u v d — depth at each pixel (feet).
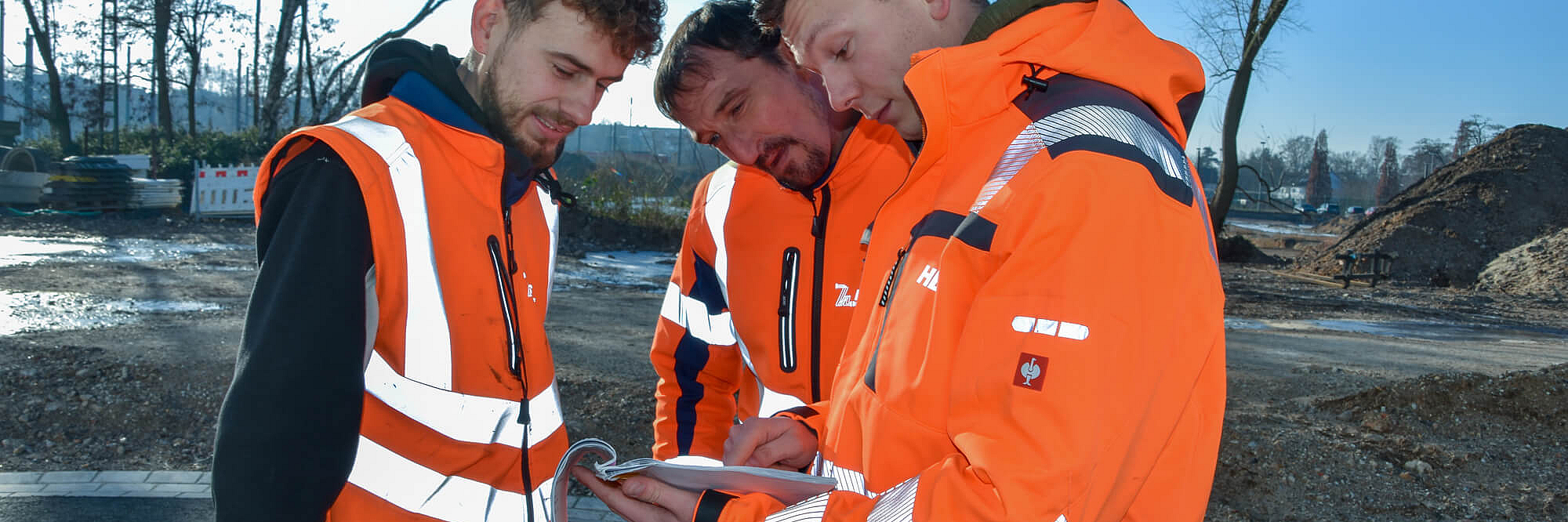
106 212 57.26
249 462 3.84
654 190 61.26
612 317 28.22
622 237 55.42
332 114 69.41
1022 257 3.35
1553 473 13.88
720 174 7.50
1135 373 3.18
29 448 14.11
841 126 6.47
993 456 3.18
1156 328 3.23
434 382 4.75
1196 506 3.77
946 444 3.61
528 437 5.25
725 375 7.64
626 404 16.71
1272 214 215.92
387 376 4.73
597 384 18.08
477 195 4.88
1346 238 74.49
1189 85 4.19
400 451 4.81
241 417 3.88
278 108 75.66
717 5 6.25
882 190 6.57
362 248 4.25
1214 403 3.84
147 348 19.66
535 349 5.32
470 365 4.86
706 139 6.56
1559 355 29.09
